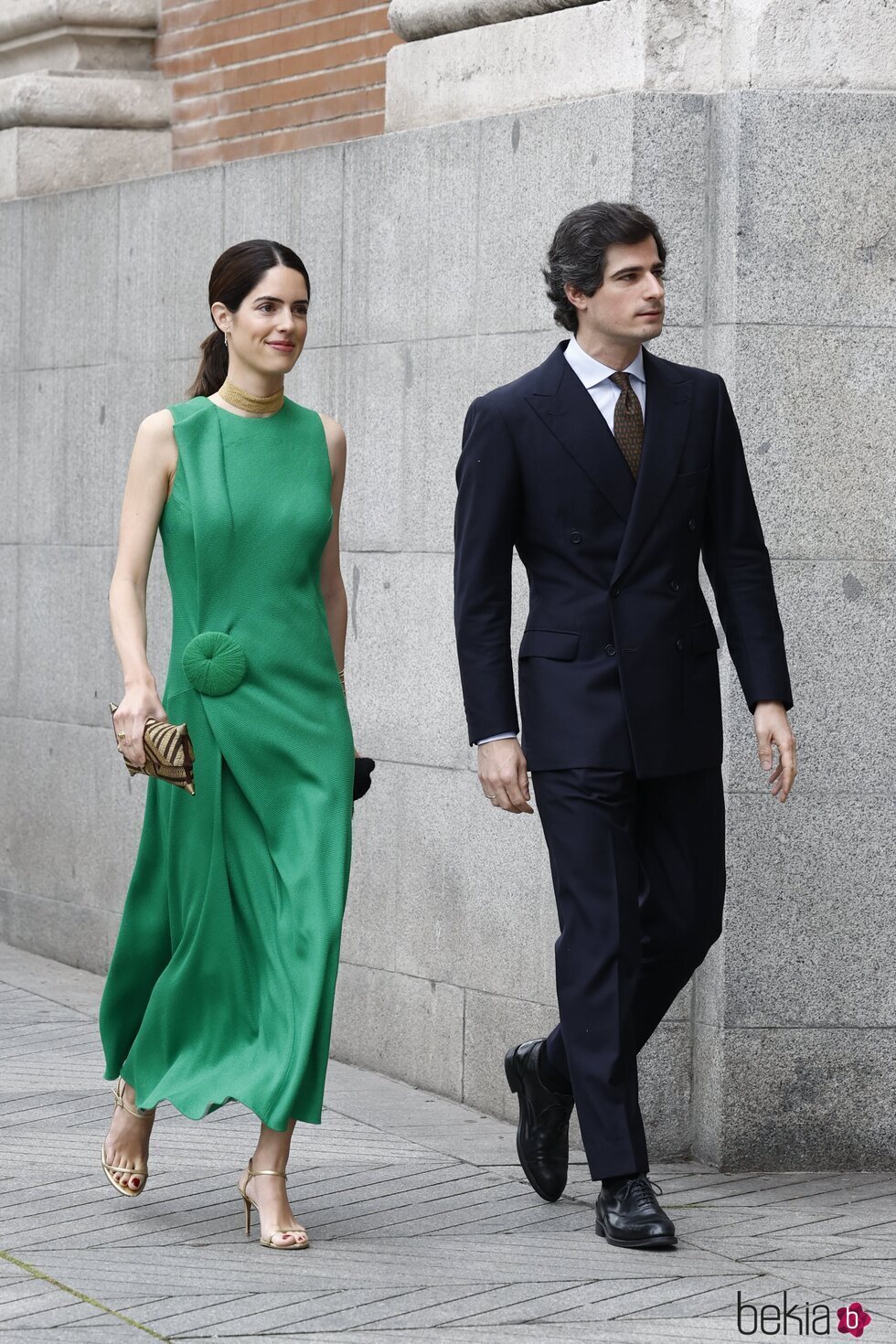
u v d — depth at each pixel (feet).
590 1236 21.61
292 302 21.52
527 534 21.72
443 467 27.81
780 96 24.36
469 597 21.59
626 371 21.54
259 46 35.94
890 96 24.56
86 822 36.01
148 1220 21.90
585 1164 24.73
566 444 21.30
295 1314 18.92
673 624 21.42
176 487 21.48
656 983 22.08
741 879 24.63
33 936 37.73
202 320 33.04
